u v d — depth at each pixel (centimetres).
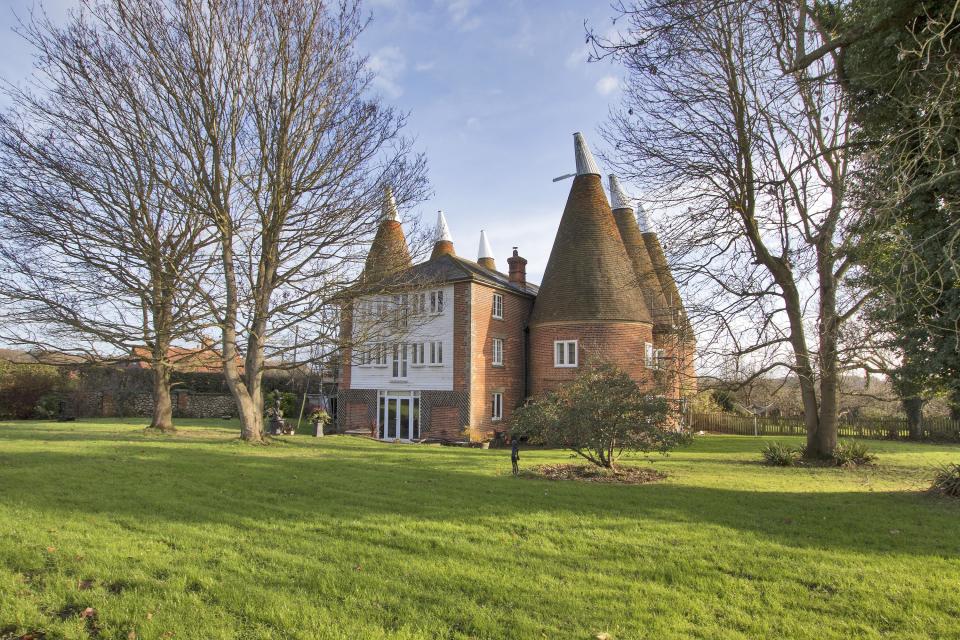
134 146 1864
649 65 1122
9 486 1030
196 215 1958
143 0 1736
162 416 2414
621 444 1394
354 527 802
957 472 1162
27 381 3544
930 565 654
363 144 1942
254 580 597
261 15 1806
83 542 709
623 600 557
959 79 846
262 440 1997
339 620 508
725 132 1817
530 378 3306
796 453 1948
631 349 2903
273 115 1842
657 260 3616
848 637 480
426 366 3109
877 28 906
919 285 837
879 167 937
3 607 522
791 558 679
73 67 1766
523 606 541
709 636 483
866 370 1504
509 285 3381
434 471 1370
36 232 1825
